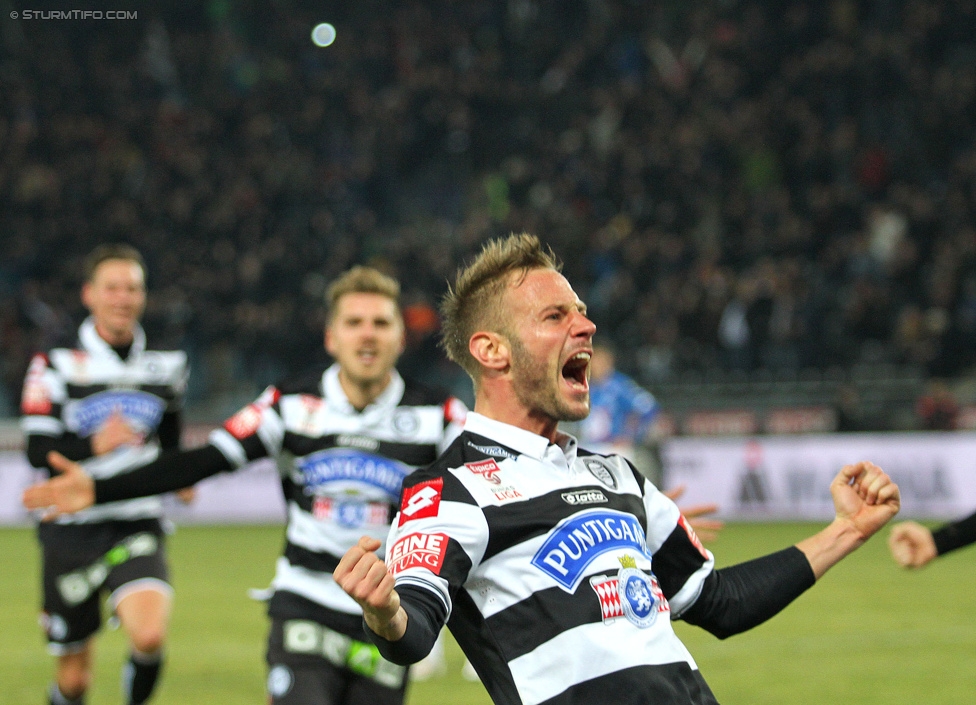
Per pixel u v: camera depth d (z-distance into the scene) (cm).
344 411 1586
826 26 8712
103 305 2169
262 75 8988
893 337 6769
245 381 7038
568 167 8125
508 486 944
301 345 6912
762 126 8131
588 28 9125
